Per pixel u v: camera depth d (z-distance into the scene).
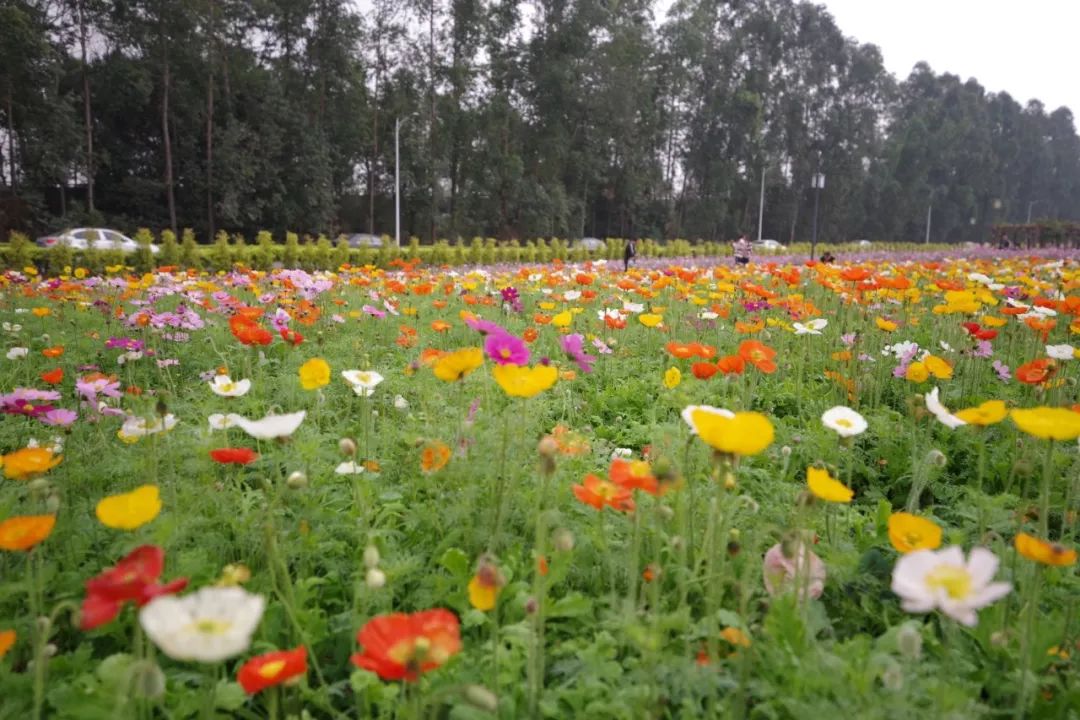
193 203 38.03
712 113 60.41
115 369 5.70
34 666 1.92
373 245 38.53
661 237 59.19
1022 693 1.77
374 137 42.91
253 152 37.19
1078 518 3.12
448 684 1.86
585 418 4.67
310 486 2.87
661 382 5.15
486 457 2.84
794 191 69.44
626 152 52.38
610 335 6.88
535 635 1.83
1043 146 108.88
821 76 70.00
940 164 84.75
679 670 1.79
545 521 1.96
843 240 75.00
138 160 38.25
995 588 1.33
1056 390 4.26
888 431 4.11
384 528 2.54
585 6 46.19
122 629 2.12
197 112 36.62
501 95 44.50
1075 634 2.18
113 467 3.00
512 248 31.14
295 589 2.27
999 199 97.69
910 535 1.77
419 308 8.36
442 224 44.59
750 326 5.19
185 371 5.80
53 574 2.27
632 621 1.74
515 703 1.84
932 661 2.07
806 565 1.92
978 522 2.89
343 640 2.19
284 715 1.91
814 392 5.26
